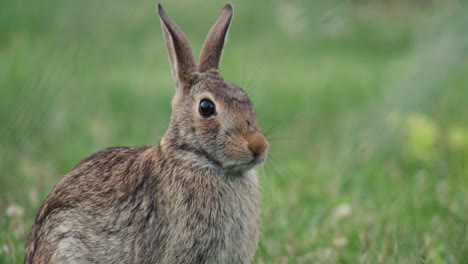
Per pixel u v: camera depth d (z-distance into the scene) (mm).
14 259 9461
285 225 10773
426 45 11258
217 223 8234
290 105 17797
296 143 15062
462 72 11711
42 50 16516
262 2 25594
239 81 19156
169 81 19203
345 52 25266
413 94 11594
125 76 19328
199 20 24891
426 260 9359
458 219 10492
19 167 12648
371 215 10859
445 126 14500
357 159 13422
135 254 8406
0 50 19672
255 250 8766
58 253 8461
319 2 11750
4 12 16688
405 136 13516
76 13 15883
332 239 10438
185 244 8180
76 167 9031
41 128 13625
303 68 22453
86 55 17734
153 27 21344
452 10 11102
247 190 8469
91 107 16094
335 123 16328
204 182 8211
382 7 22453
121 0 16109
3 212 10734
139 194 8406
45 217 8688
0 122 14211
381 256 9586
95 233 8492
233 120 8047
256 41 24641
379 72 21062
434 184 11984
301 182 12570
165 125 15062
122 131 14914
